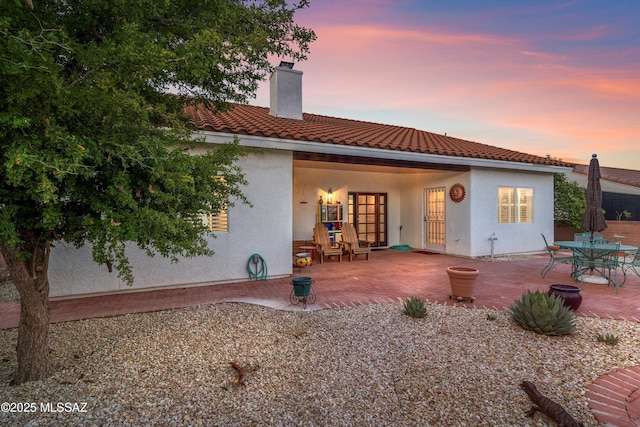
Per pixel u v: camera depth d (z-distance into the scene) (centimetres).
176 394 310
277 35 358
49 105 212
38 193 202
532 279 809
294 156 839
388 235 1422
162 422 269
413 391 316
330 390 318
